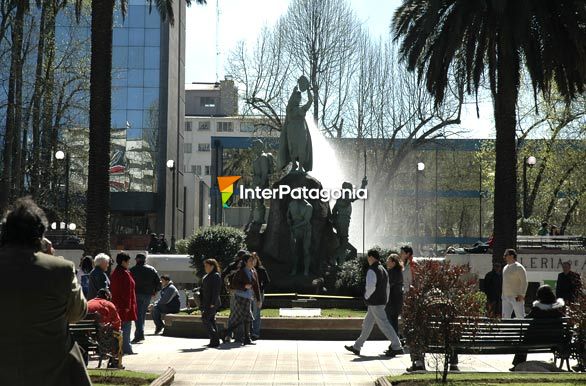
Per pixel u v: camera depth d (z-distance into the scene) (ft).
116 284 61.87
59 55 168.25
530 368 51.83
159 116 216.74
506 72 93.66
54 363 21.04
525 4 90.79
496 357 63.82
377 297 62.34
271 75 207.51
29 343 20.72
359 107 207.72
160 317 89.20
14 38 134.31
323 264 116.57
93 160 91.81
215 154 254.88
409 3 102.99
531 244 126.52
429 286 43.70
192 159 469.16
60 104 154.40
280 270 114.73
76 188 176.55
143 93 216.74
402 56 102.83
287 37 206.18
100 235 91.76
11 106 134.82
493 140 204.13
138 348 69.51
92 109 91.76
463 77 101.35
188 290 128.98
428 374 46.65
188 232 267.59
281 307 101.55
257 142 124.26
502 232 96.43
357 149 207.10
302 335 80.43
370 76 208.23
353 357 62.18
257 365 56.59
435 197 253.85
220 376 50.52
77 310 21.56
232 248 112.78
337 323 80.48
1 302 20.62
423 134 205.16
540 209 198.70
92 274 59.67
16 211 21.68
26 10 121.49
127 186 215.51
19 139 135.85
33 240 21.66
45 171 153.79
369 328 63.36
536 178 182.70
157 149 216.33
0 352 20.68
